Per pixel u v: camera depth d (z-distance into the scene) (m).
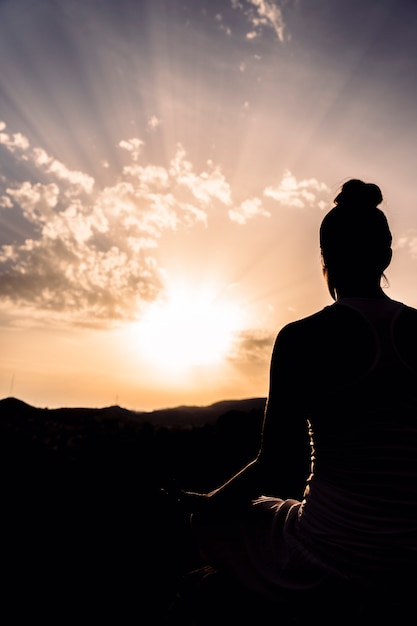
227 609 1.50
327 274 1.48
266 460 1.34
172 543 5.22
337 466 1.20
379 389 1.17
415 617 1.02
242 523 1.50
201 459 8.80
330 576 1.14
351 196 1.44
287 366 1.32
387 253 1.42
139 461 8.68
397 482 1.11
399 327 1.26
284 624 1.38
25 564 4.56
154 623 3.47
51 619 3.54
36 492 6.86
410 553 1.06
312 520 1.24
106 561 4.65
